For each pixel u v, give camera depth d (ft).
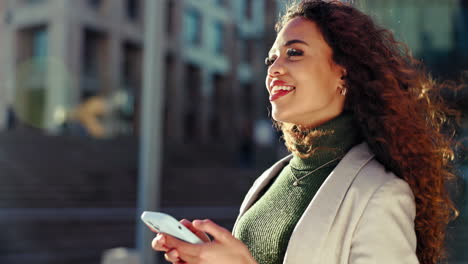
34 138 51.16
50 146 50.21
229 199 46.29
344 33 3.69
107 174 45.14
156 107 16.33
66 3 84.07
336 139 3.72
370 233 3.07
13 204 36.42
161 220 3.01
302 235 3.25
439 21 34.63
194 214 36.47
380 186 3.21
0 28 90.22
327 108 3.75
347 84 3.71
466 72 5.45
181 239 3.02
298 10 3.91
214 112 116.06
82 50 86.33
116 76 91.50
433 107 4.06
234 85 116.26
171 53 102.68
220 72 116.78
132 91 95.81
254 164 71.92
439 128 4.01
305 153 3.86
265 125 73.36
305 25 3.76
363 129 3.61
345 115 3.75
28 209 35.60
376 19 4.04
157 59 16.39
